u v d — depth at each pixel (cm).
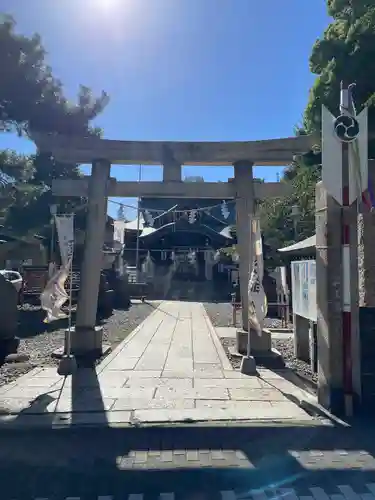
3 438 445
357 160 505
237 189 843
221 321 1472
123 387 623
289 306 1321
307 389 615
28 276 1684
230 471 373
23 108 709
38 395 582
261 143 820
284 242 1444
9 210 1800
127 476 365
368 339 511
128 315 1633
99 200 836
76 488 347
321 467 380
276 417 500
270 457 401
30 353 871
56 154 829
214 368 746
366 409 502
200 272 3153
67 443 433
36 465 387
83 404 545
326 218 529
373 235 563
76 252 1923
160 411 520
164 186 844
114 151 831
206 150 832
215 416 502
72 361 712
